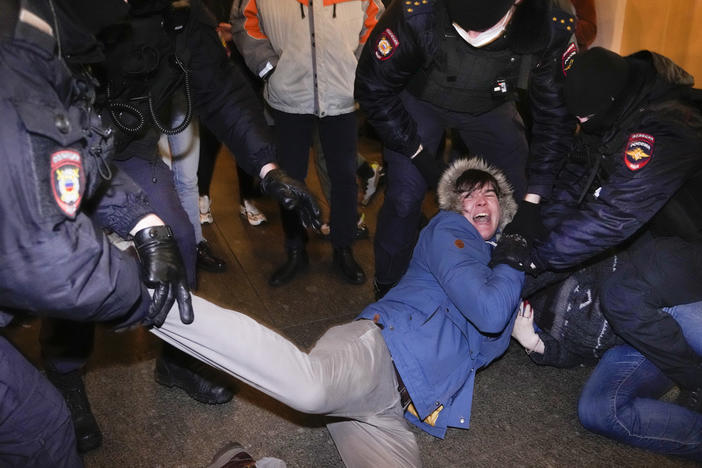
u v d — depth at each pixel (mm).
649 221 1973
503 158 2539
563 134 2168
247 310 2932
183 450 2066
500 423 2213
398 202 2506
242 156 1943
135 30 1531
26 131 992
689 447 1974
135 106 1648
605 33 4062
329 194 3557
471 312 1862
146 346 2627
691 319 1951
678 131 1685
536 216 2021
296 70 2805
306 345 2654
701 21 3975
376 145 5316
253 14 2879
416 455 1853
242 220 3936
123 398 2309
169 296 1324
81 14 1104
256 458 2043
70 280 1071
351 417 1818
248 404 2293
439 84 2275
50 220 1026
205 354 1457
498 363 2553
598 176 1983
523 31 1980
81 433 2029
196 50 1824
